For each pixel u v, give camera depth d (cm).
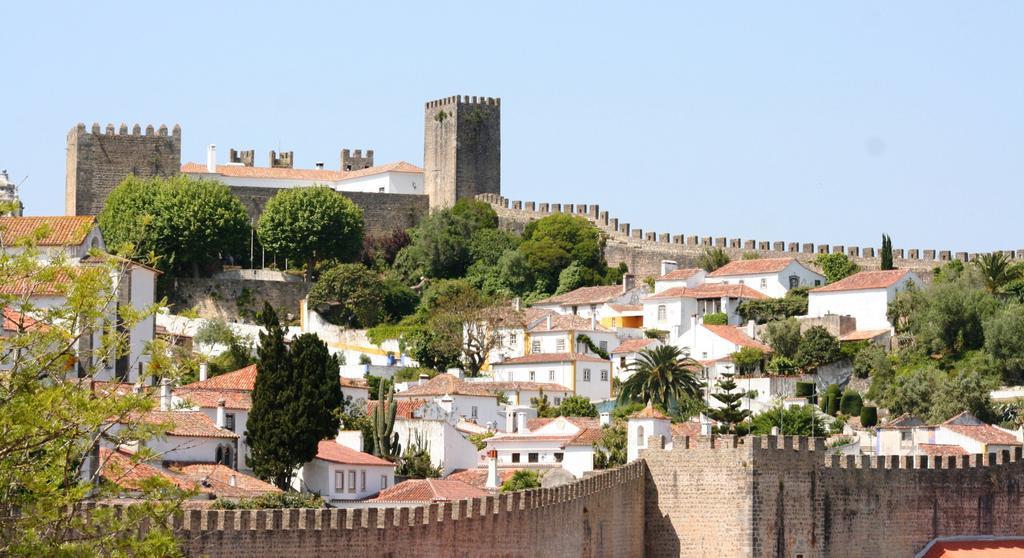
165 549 9400
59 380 9262
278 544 14000
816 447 17925
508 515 15738
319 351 19525
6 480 8912
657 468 17862
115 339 9344
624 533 17500
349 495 19338
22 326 9250
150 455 9512
